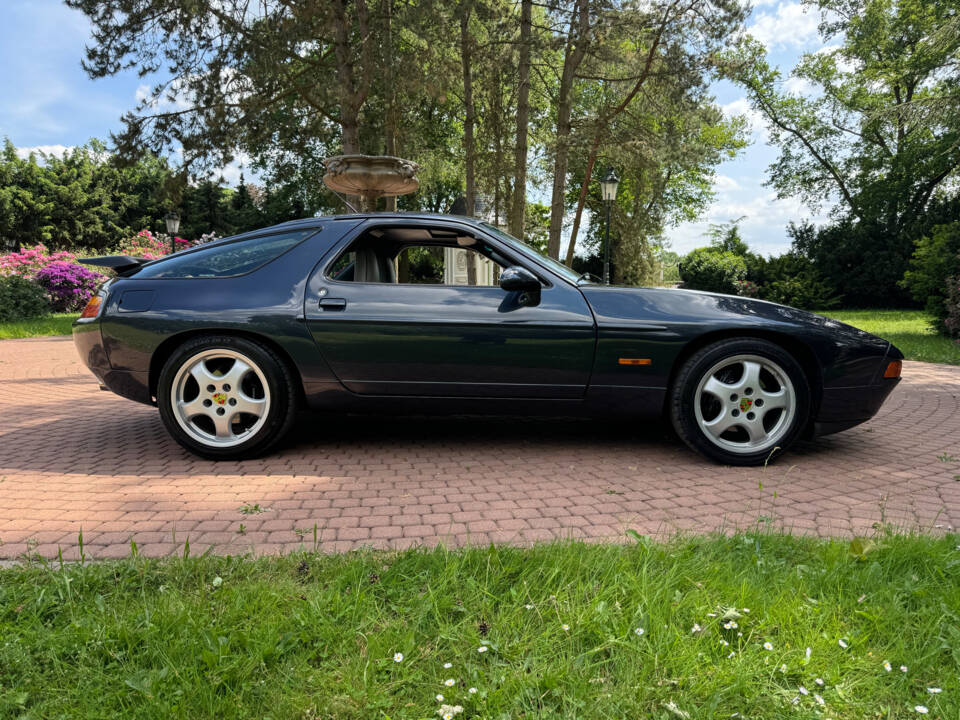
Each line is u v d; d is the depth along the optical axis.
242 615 1.73
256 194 43.16
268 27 13.57
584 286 3.64
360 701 1.40
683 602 1.79
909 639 1.68
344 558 2.14
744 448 3.52
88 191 47.38
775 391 3.59
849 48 28.88
